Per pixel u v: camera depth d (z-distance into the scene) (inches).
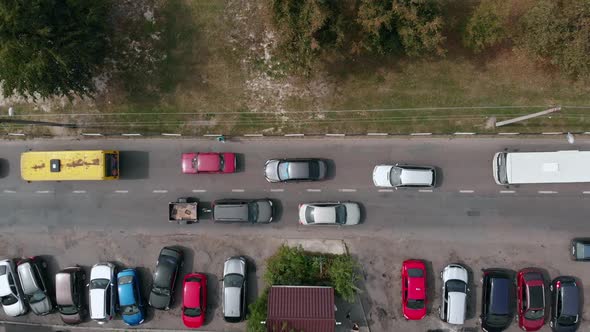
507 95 1346.0
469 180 1359.5
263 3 1365.7
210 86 1395.2
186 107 1400.1
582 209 1347.2
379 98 1365.7
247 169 1396.4
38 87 1261.1
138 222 1419.8
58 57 1164.5
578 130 1334.9
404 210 1374.3
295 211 1390.3
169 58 1398.9
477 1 1332.4
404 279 1336.1
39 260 1418.6
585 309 1344.7
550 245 1352.1
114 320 1424.7
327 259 1360.7
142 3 1396.4
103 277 1386.6
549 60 1301.7
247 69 1386.6
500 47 1346.0
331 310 1269.7
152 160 1416.1
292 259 1327.5
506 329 1347.2
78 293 1398.9
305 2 1139.9
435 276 1366.9
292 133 1382.9
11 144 1434.5
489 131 1350.9
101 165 1333.7
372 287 1379.2
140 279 1408.7
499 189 1357.0
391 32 1224.2
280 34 1221.7
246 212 1339.8
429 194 1369.3
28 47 1155.9
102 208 1427.2
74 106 1421.0
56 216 1435.8
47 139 1429.6
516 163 1274.6
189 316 1360.7
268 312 1269.7
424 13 1178.6
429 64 1355.8
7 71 1206.9
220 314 1400.1
